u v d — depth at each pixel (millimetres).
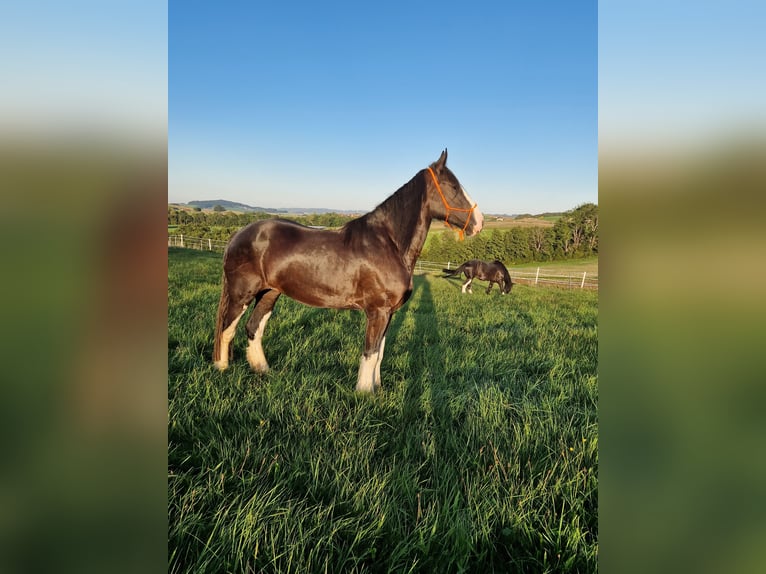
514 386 3443
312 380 3248
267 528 1699
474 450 2332
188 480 1955
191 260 13586
